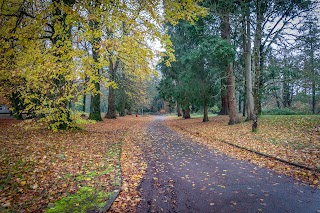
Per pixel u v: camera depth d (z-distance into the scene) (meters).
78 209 4.08
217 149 10.11
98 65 7.48
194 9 7.30
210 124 20.52
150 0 6.55
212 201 4.53
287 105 37.22
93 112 24.64
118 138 13.15
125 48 7.09
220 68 18.83
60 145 9.55
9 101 13.91
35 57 6.77
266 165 7.13
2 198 4.38
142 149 10.22
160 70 28.14
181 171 6.71
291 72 18.03
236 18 15.31
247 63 18.58
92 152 8.85
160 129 20.27
